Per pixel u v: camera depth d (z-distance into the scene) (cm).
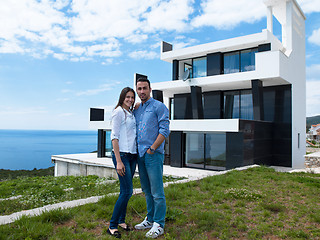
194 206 416
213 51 1527
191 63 1711
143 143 294
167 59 1733
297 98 1489
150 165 292
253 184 608
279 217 367
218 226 327
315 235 302
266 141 1341
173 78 1714
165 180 912
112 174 1348
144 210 380
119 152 288
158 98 1661
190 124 1258
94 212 364
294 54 1462
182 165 1322
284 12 1588
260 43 1366
